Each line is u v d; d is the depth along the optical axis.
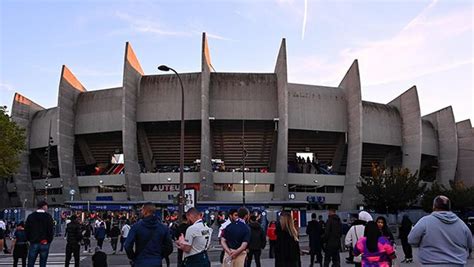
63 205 58.50
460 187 58.12
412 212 60.16
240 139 61.50
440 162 69.38
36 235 11.50
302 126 59.28
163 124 60.03
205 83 55.09
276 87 59.41
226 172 55.66
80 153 65.19
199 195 52.72
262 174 55.62
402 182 51.75
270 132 61.06
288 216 9.07
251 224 12.84
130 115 56.81
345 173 64.44
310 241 14.35
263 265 16.73
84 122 61.62
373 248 7.51
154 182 56.22
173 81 59.12
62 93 59.44
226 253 8.78
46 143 64.38
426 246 5.87
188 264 7.70
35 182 65.00
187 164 63.03
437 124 70.25
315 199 57.88
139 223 7.11
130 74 57.12
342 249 21.53
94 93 62.34
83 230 25.12
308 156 64.31
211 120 58.03
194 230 7.73
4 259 20.27
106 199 58.31
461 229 5.83
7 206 68.44
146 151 62.22
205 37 55.38
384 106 65.06
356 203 57.00
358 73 57.94
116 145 63.94
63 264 18.92
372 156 66.06
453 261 5.72
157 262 6.96
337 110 61.00
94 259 6.32
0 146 39.56
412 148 62.75
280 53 57.06
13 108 65.19
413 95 62.81
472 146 72.31
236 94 58.69
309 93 60.69
